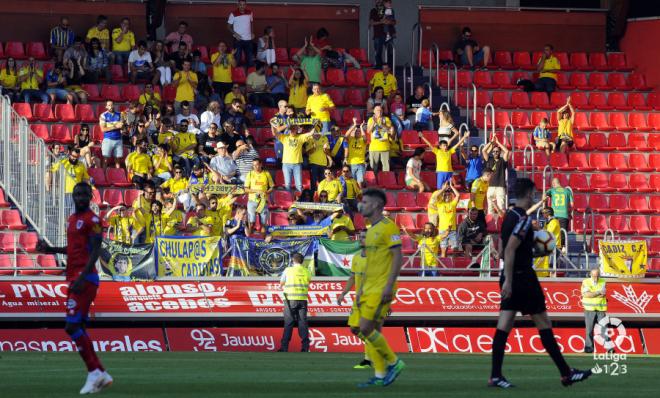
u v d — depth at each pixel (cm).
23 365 4472
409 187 8906
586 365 5153
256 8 11175
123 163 8619
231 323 7225
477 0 11738
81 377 3741
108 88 9662
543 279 7381
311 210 7594
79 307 3139
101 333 6731
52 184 7325
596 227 9150
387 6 10494
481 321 7488
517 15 11619
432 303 7206
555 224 7844
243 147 8400
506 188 8494
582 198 9381
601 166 9831
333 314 7019
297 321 6838
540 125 9744
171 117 9056
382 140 8962
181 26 10319
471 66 10912
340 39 11338
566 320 7444
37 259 7212
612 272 7481
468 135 9019
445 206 8119
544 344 3422
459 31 11500
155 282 6931
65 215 7350
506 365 4962
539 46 11669
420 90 9931
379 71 10238
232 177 8269
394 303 7181
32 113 9119
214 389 3262
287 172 8469
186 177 8400
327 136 8862
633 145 10225
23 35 10475
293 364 4769
